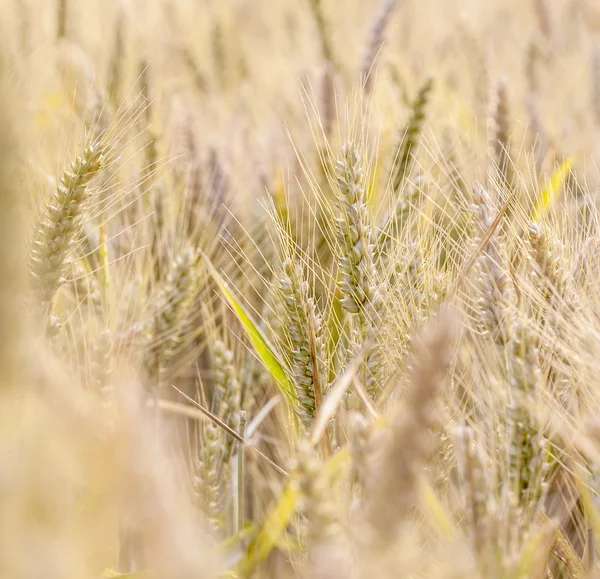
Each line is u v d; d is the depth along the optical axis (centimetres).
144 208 108
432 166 111
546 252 91
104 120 110
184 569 73
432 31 230
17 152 75
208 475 91
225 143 129
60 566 71
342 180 91
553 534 86
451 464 87
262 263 108
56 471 72
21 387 75
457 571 79
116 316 97
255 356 97
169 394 102
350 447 79
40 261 88
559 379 90
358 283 91
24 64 123
